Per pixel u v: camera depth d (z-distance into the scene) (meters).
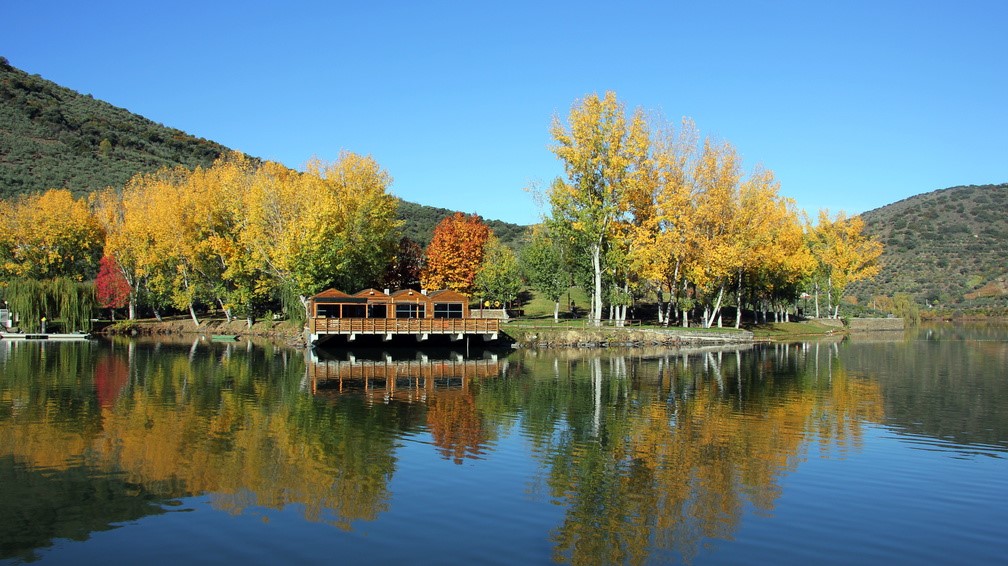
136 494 17.66
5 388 33.75
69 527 15.53
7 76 160.00
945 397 32.78
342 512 16.53
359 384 36.22
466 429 25.28
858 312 106.50
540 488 18.41
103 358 48.31
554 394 33.34
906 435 24.61
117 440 23.05
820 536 15.32
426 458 21.25
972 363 48.00
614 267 64.25
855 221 90.75
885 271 147.00
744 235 62.94
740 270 69.12
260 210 66.06
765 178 65.62
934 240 155.12
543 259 75.56
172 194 71.38
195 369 42.16
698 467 20.44
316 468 20.05
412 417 27.38
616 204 61.34
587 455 21.73
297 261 61.66
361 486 18.48
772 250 68.50
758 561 14.03
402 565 13.72
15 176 118.31
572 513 16.59
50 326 69.25
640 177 60.81
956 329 95.31
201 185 73.12
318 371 41.75
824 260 91.31
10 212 79.06
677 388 35.47
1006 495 18.06
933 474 19.84
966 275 136.12
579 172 61.12
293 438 23.59
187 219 70.81
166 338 68.75
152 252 72.50
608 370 43.31
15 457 20.88
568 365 46.25
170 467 20.03
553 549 14.54
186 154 168.38
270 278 70.38
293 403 30.20
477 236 88.75
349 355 51.84
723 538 15.17
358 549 14.46
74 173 127.50
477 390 34.44
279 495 17.70
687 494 18.02
